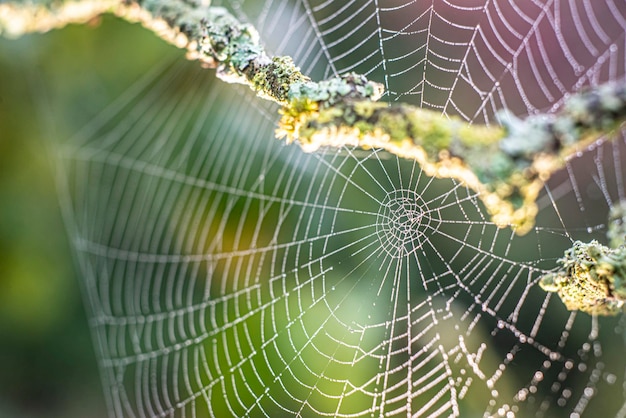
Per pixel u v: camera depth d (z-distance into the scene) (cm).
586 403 42
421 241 44
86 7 28
